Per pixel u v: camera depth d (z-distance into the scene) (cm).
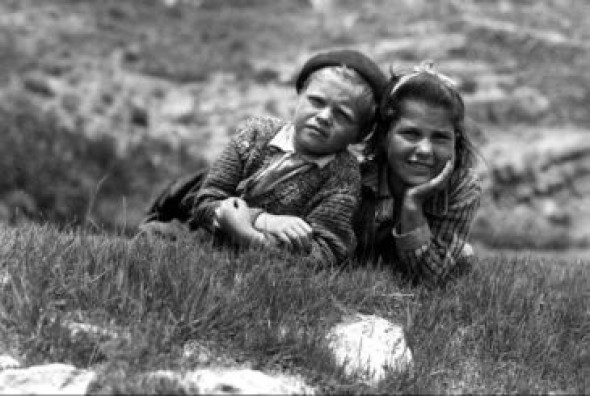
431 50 4478
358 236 680
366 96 624
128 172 2981
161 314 540
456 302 641
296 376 524
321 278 612
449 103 624
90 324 530
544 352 604
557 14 5500
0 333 527
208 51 4666
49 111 3164
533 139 3800
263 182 639
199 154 3400
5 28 4284
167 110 3794
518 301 660
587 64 4547
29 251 603
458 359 589
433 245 648
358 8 5481
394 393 515
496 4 5466
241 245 623
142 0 5334
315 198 638
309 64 639
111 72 4066
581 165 3641
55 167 2728
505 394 547
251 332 542
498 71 4362
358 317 607
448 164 631
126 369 489
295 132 635
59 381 480
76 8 4966
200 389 477
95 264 578
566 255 2822
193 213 671
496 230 3034
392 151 636
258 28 5122
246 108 3903
